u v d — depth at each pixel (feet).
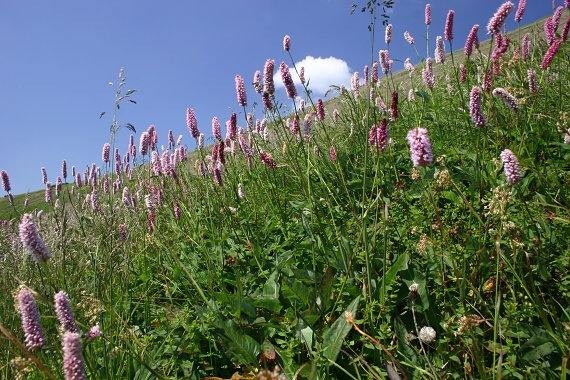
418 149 1.48
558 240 1.78
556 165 2.30
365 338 1.57
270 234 2.65
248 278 2.22
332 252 2.04
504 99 2.22
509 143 2.58
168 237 3.10
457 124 3.24
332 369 1.58
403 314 1.72
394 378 1.34
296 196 2.89
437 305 1.70
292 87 2.73
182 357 1.84
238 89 3.15
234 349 1.62
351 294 1.80
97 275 2.44
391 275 1.70
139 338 2.03
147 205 3.25
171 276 2.56
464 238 1.84
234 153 3.84
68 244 2.75
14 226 3.96
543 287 1.63
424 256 1.87
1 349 1.90
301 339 1.62
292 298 1.82
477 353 1.31
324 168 2.91
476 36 3.48
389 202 2.35
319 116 3.04
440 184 1.76
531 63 3.79
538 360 1.41
